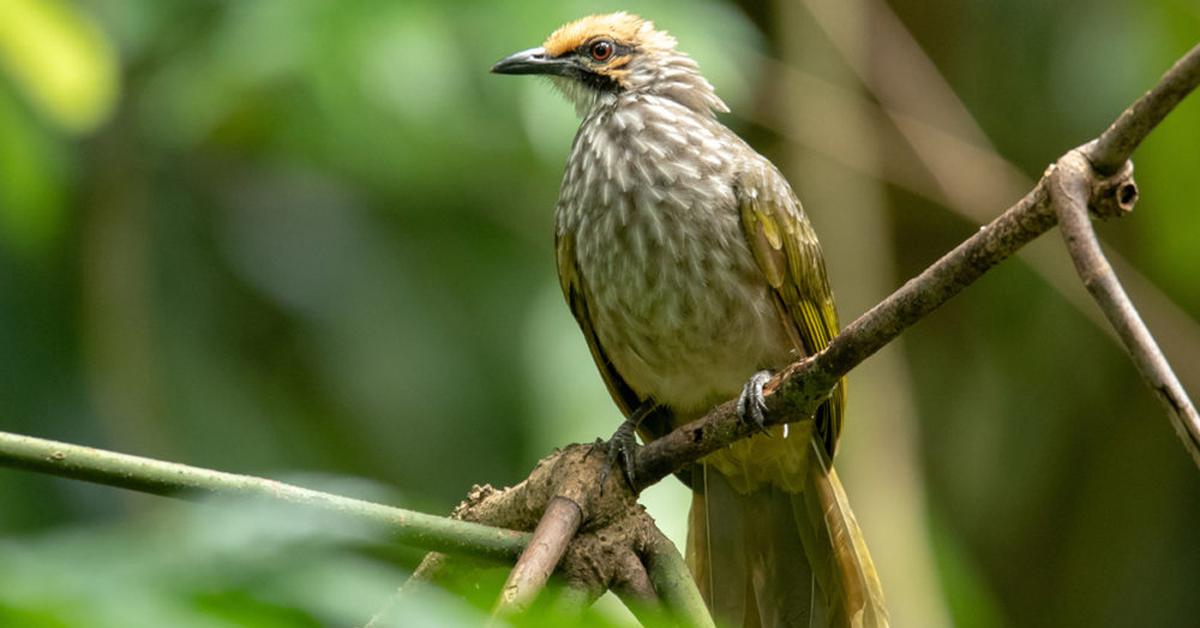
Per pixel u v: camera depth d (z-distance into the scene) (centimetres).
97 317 1191
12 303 1198
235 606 304
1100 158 464
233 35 1120
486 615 360
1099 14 1325
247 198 1323
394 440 1253
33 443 497
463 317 1280
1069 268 1290
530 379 1177
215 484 500
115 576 304
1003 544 1377
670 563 584
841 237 1273
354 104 1102
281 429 1250
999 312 1388
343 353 1280
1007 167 1298
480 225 1298
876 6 1343
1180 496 1373
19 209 1080
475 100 1108
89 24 895
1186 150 1205
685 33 1112
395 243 1313
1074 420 1381
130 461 498
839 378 588
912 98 1344
